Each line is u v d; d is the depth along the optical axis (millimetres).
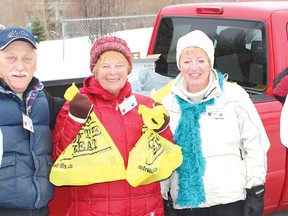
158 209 2830
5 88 2547
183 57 3023
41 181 2590
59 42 19656
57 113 2910
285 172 4051
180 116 3041
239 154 3057
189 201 2988
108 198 2686
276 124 3979
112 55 2719
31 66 2633
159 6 22469
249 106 3057
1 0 26531
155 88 4285
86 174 2602
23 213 2580
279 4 4559
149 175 2666
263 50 4211
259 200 3035
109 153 2625
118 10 20656
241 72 4449
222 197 2977
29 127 2561
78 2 20500
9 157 2516
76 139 2637
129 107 2750
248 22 4391
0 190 2490
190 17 5082
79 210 2744
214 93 3004
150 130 2756
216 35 4738
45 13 25328
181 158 2863
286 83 3514
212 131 2984
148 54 5672
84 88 2783
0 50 2566
